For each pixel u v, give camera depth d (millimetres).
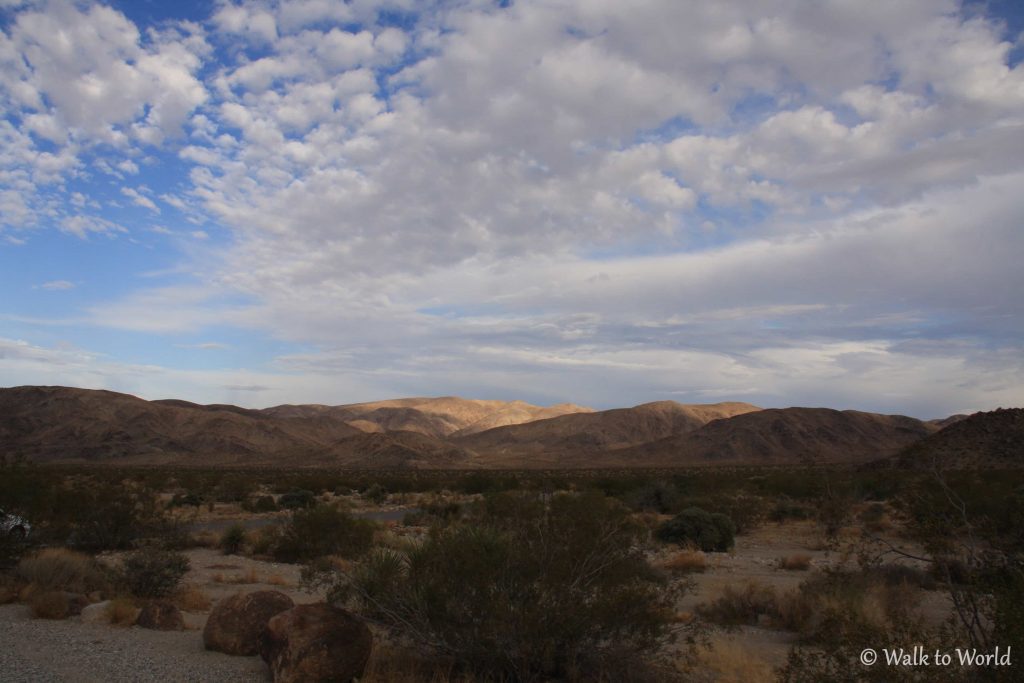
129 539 20609
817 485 38750
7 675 7258
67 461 126750
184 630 10562
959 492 20359
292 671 7195
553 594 7602
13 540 14750
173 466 121125
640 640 7875
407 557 8664
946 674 5648
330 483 67812
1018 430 64688
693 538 24109
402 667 8070
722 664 8758
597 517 8125
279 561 21141
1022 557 6074
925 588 13578
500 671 7785
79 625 10203
